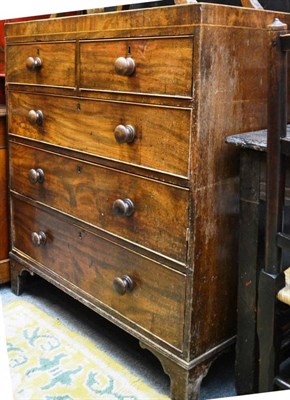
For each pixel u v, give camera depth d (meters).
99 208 1.48
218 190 1.23
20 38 1.68
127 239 1.39
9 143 1.86
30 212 1.82
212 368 1.51
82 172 1.52
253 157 1.17
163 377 1.46
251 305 1.25
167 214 1.25
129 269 1.41
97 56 1.37
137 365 1.51
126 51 1.27
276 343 1.14
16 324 1.73
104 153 1.42
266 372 1.16
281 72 0.99
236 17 1.17
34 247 1.83
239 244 1.25
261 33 1.25
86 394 1.37
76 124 1.50
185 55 1.13
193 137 1.15
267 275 1.10
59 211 1.66
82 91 1.44
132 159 1.32
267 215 1.08
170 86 1.18
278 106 1.00
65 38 1.47
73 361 1.52
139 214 1.34
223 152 1.22
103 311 1.54
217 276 1.29
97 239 1.51
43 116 1.63
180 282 1.25
